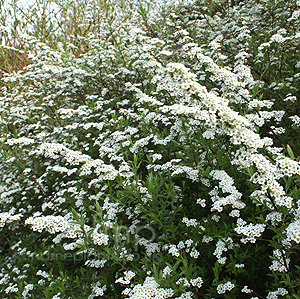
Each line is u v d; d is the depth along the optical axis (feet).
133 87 17.38
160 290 7.91
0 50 31.55
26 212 17.53
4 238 18.53
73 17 35.24
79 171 13.23
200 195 11.45
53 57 23.08
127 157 13.79
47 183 18.19
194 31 22.93
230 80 11.26
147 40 16.08
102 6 30.76
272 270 8.64
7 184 19.51
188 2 25.85
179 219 11.18
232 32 21.89
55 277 12.13
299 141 13.01
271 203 8.00
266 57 18.06
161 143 12.74
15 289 12.33
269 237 10.06
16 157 18.28
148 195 10.49
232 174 10.30
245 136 7.46
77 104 21.68
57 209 15.26
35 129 21.08
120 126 15.61
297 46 18.72
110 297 10.87
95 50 22.75
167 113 14.84
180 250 9.97
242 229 7.97
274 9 20.77
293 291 7.40
